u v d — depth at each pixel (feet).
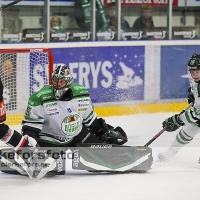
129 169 44.98
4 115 40.14
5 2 69.87
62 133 43.70
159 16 80.02
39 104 42.65
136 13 78.33
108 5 76.33
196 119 47.83
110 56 75.10
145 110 76.79
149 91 77.56
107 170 44.27
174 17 81.05
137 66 76.84
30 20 71.77
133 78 76.54
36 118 42.78
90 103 44.98
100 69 74.43
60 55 72.23
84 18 75.15
